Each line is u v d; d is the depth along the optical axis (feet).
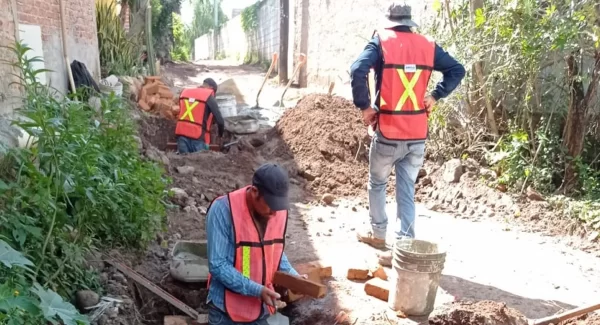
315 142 25.67
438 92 14.66
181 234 16.92
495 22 21.56
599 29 18.84
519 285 14.38
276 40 77.41
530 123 21.90
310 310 12.80
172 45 100.83
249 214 9.81
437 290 13.23
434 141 24.72
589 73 20.88
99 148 12.83
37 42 22.65
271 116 35.94
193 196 20.59
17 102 13.48
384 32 14.16
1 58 12.93
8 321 7.80
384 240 16.67
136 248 14.48
